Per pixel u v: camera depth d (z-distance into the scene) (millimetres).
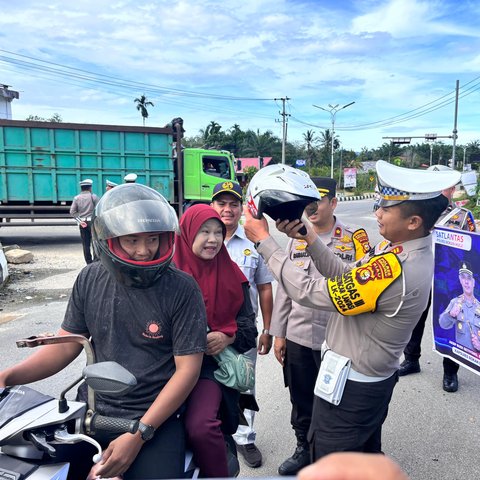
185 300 1625
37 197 11281
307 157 59156
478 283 3283
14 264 8859
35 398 1586
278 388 3854
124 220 1498
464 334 3441
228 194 2873
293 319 2758
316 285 1852
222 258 2148
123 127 11547
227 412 1967
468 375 4117
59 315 5715
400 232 1800
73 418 1469
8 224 11680
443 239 3568
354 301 1759
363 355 1864
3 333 5047
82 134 11352
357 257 2715
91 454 1587
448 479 2689
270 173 1817
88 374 1396
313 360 2721
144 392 1613
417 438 3107
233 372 1914
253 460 2832
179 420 1734
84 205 8766
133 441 1444
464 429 3211
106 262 1567
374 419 1948
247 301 2229
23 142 11031
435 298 3678
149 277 1546
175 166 12391
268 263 1928
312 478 476
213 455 1721
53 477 1334
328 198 2684
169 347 1651
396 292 1726
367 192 42938
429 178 1764
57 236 13164
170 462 1601
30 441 1414
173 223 1597
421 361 4418
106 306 1626
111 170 11641
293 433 3195
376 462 481
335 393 1885
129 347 1628
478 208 18500
